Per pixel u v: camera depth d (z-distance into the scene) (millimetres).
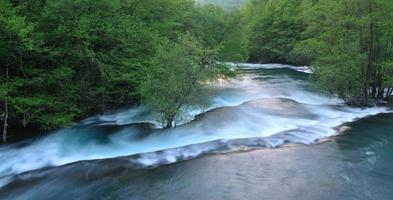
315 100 23984
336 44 23484
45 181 11531
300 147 14273
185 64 16031
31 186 11211
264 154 13562
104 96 18922
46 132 16156
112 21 18172
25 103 14883
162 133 15914
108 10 18266
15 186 11211
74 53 16594
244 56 38000
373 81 22828
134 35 18969
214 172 12086
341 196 10266
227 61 32625
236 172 12062
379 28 21531
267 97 24219
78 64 17547
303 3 52406
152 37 20234
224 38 33031
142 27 20547
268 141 14914
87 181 11531
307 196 10320
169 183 11367
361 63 21438
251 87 29000
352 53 21844
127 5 21297
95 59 17234
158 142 14977
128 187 11133
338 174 11773
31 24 14602
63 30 15859
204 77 16906
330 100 23891
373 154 13523
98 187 11141
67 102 16703
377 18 20719
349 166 12414
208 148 14172
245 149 14062
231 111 19484
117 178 11719
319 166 12438
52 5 15680
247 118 18234
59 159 13312
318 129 16578
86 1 16484
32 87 15930
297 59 50844
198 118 17938
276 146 14398
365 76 21578
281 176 11695
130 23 19359
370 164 12586
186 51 16250
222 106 20953
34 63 16156
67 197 10562
